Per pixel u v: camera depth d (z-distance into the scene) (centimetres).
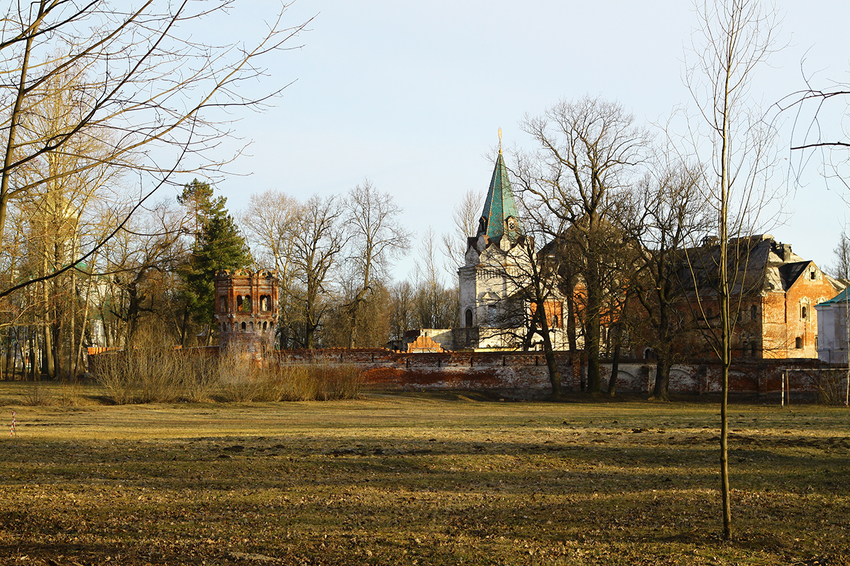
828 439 2600
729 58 1309
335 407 4619
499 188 8762
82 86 970
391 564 1198
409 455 2255
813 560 1231
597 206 5406
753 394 5469
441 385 5919
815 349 8544
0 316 3153
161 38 948
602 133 5406
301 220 7594
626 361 5872
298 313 7706
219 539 1334
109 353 5734
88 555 1209
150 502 1622
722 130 1312
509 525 1470
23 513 1488
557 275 5553
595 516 1546
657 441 2581
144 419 3638
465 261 9206
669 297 5244
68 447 2350
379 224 7838
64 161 1419
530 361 5959
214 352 6050
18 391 5134
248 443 2508
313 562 1202
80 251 4081
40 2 942
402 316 11438
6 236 2788
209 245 7206
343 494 1739
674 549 1293
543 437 2714
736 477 1948
